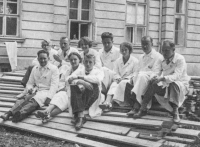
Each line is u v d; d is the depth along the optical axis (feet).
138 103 22.71
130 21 55.16
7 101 27.61
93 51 26.45
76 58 24.20
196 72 59.72
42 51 25.63
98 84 23.22
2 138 21.54
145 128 21.57
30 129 22.72
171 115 22.90
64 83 26.23
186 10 58.70
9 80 32.32
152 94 22.43
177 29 58.34
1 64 43.65
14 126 23.48
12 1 44.09
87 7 50.72
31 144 20.43
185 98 24.47
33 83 26.35
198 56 60.29
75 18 49.88
